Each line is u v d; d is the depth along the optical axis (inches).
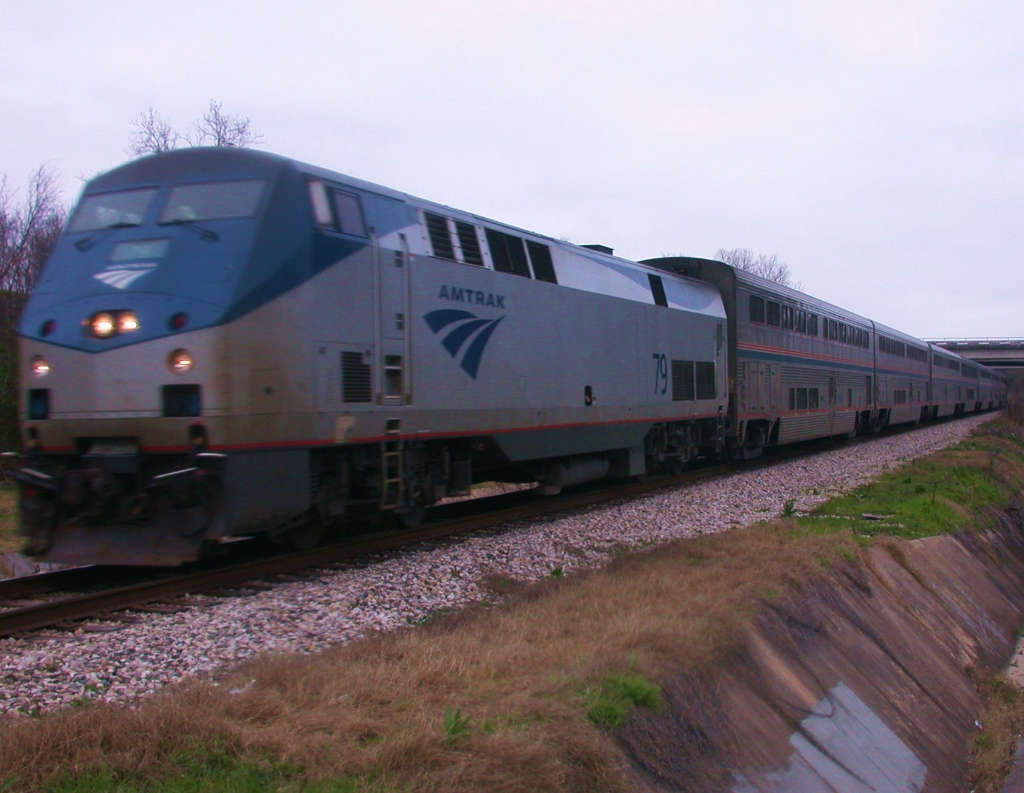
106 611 285.3
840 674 329.4
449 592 328.5
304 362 329.7
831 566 406.3
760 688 275.7
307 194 339.9
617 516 498.6
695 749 224.2
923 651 421.4
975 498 752.3
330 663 224.7
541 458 514.6
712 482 666.2
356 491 394.9
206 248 318.7
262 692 198.2
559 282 510.9
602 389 547.5
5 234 997.2
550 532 443.8
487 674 227.0
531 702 204.7
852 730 301.0
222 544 411.8
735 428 756.6
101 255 333.1
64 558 325.7
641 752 206.4
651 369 608.4
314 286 335.3
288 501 331.0
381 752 171.5
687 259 775.7
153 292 314.8
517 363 467.8
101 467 316.2
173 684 212.1
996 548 672.4
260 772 164.6
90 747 164.1
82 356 318.3
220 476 307.1
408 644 243.8
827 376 1027.3
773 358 847.7
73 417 320.2
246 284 311.7
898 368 1427.2
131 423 312.2
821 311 1015.0
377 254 370.9
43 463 334.0
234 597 305.3
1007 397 3112.7
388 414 375.2
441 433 411.8
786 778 246.5
